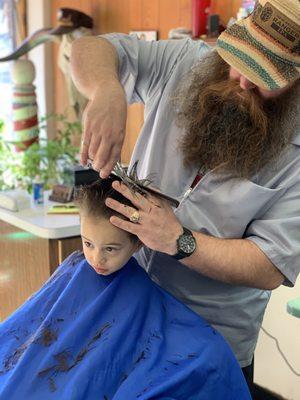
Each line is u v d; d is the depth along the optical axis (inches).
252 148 41.7
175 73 49.4
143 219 37.8
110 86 41.1
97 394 38.0
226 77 43.7
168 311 41.9
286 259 40.2
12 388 39.4
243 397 40.3
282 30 37.4
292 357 83.6
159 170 47.9
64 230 71.6
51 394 38.5
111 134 39.0
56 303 43.3
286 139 42.1
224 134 42.7
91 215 39.9
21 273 79.1
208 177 43.9
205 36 81.0
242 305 46.6
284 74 37.9
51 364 39.9
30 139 103.4
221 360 39.1
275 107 41.9
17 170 88.9
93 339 40.6
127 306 41.6
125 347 39.9
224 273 39.8
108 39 49.3
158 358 38.8
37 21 123.3
